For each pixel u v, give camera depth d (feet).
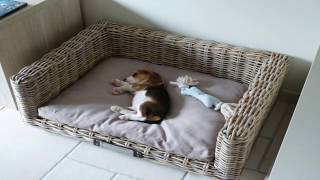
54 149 5.11
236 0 5.41
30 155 5.02
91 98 5.42
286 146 3.81
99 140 5.01
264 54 5.42
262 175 4.73
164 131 4.82
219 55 5.64
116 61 6.30
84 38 5.87
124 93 5.57
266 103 4.66
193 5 5.75
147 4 6.09
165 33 6.05
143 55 6.26
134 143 4.84
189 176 4.68
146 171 4.77
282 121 5.59
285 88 5.89
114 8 6.40
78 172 4.77
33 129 5.45
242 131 4.17
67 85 5.68
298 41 5.38
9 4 5.48
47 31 5.95
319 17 5.06
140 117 5.01
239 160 4.32
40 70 5.10
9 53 5.37
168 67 6.10
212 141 4.61
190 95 5.38
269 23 5.41
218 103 5.10
